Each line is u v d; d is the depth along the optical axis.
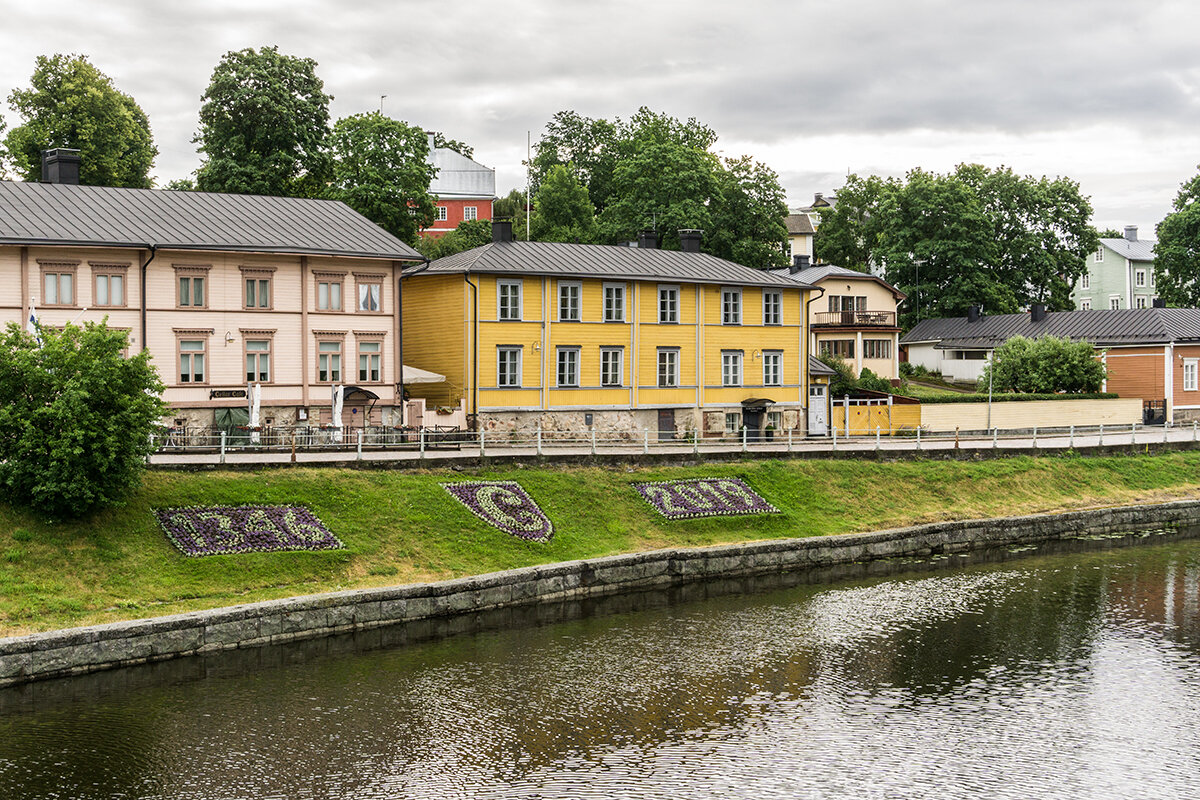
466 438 54.22
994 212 107.50
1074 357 76.38
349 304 52.09
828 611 38.19
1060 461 61.75
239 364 49.12
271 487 39.50
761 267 88.38
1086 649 33.91
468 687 29.39
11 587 31.05
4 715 26.44
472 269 55.44
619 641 33.94
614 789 23.36
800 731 26.78
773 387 67.00
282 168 67.25
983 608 38.97
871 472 55.16
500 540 40.94
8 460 34.25
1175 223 110.62
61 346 34.91
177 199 51.19
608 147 113.44
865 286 87.19
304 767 24.19
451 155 133.75
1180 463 65.12
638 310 61.22
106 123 70.62
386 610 34.66
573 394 59.03
